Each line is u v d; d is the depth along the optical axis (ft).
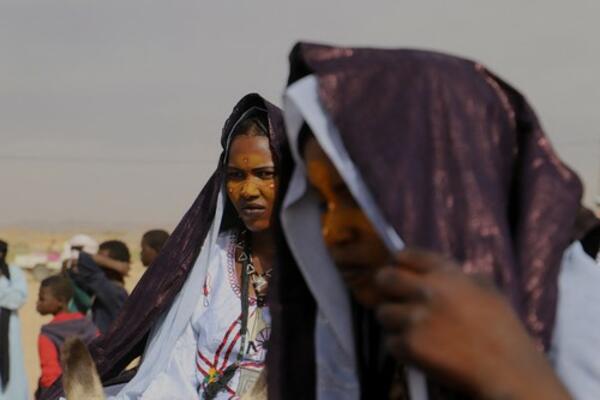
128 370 21.17
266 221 19.77
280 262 8.89
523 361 5.26
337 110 7.06
